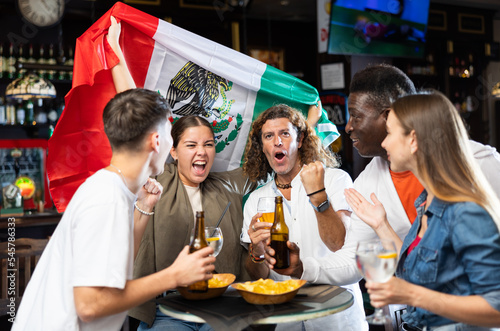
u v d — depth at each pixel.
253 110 2.53
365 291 2.93
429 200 1.46
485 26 6.98
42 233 4.29
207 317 1.41
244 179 2.40
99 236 1.36
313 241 2.08
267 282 1.60
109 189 1.42
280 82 2.49
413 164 1.42
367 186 2.01
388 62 6.02
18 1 4.90
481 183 1.31
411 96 1.42
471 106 6.97
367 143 1.91
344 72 5.60
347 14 5.37
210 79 2.45
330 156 2.41
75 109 2.24
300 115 2.19
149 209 1.79
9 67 5.16
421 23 5.84
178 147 2.20
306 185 1.88
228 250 2.17
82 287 1.33
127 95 1.51
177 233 2.14
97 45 2.16
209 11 5.43
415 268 1.38
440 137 1.33
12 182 5.14
